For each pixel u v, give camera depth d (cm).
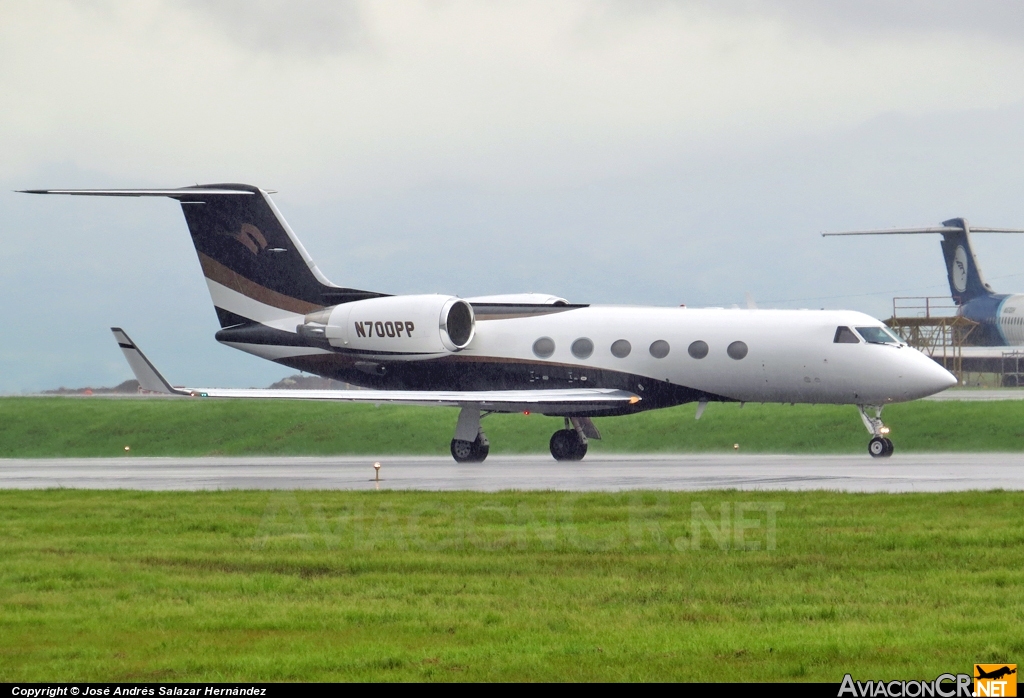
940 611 4731
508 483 9744
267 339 14212
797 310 13000
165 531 6919
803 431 16812
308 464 13600
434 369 13750
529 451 17350
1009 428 16062
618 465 12369
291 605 4922
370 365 13925
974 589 5116
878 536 6388
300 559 5900
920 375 12312
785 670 3981
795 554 5956
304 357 14150
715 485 9319
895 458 13188
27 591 5238
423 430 18562
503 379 13562
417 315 13500
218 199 14325
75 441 19575
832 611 4719
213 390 12212
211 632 4512
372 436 18525
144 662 4122
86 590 5244
